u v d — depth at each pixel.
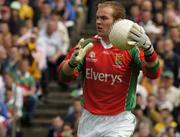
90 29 45.44
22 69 38.72
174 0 45.94
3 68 37.56
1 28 40.09
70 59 20.34
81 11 45.69
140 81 38.34
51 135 35.97
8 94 36.75
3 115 35.91
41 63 40.44
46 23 41.78
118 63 20.48
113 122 20.58
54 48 41.38
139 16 43.91
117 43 19.38
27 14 42.59
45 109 40.31
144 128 35.22
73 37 43.81
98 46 20.64
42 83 40.66
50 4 43.47
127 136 20.45
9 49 38.69
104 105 20.61
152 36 42.72
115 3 20.44
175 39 42.81
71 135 35.41
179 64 41.12
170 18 44.28
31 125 39.28
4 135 34.81
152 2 45.38
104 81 20.59
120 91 20.58
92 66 20.62
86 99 20.80
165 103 38.28
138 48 20.36
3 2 42.62
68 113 36.94
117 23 19.45
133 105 20.66
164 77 38.88
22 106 38.41
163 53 41.28
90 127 20.72
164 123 36.72
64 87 41.12
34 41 40.84
